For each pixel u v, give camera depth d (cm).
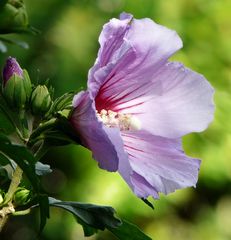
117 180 138
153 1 139
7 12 62
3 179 69
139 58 67
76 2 141
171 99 68
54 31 138
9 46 133
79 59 137
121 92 68
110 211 66
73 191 140
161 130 68
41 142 67
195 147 144
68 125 64
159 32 67
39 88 65
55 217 143
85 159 141
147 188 66
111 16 140
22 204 67
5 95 66
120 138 62
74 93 66
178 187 67
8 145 62
